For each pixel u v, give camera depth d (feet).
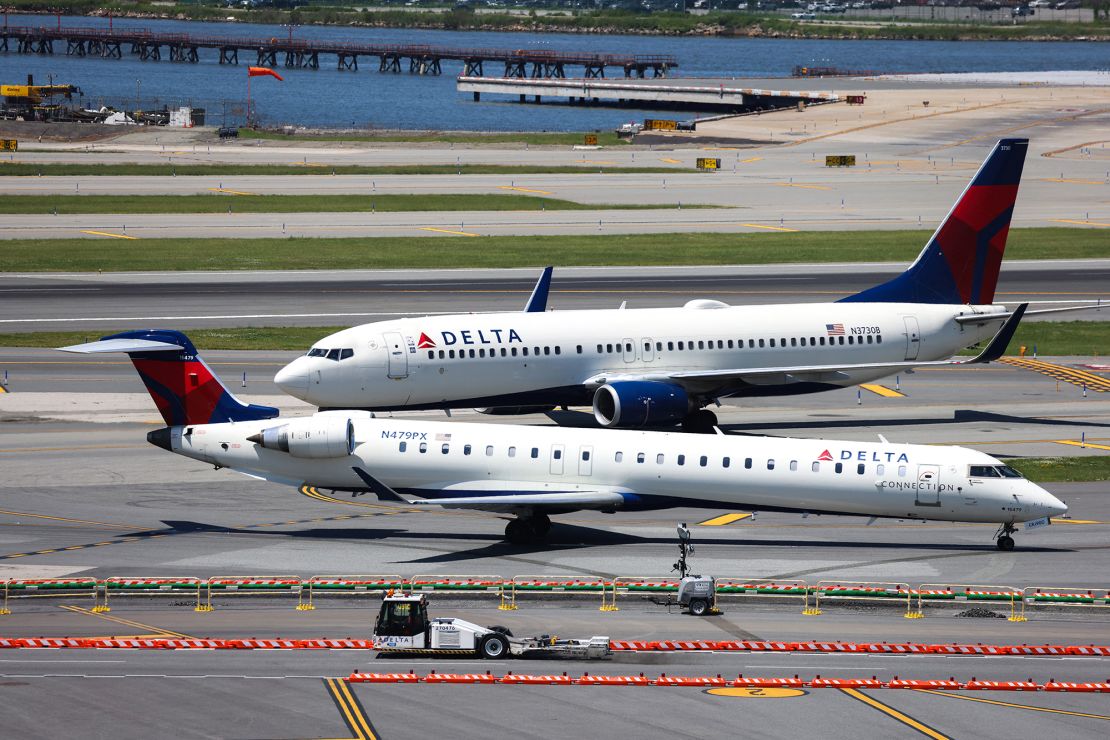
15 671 517.55
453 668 531.09
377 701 489.67
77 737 451.94
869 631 586.45
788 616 608.19
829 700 497.05
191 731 458.09
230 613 603.67
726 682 515.91
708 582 607.78
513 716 476.13
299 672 522.47
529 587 632.38
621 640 569.23
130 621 588.50
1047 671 535.19
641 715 479.00
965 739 460.55
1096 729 470.80
